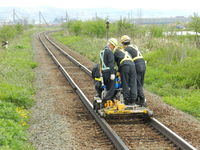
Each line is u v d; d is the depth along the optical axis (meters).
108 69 8.82
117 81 9.16
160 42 25.02
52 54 27.48
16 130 8.02
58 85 14.59
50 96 12.37
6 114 9.37
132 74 8.81
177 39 26.17
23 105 10.89
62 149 7.05
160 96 12.76
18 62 21.72
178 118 9.41
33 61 23.62
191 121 9.16
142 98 9.46
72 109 10.45
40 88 14.09
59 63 21.03
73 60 22.92
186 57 18.52
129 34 32.97
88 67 20.55
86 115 9.79
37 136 7.97
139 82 9.36
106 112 8.68
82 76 16.75
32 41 49.53
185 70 15.55
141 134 7.95
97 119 9.11
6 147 6.81
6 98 11.13
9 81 14.70
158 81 14.90
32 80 16.17
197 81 13.89
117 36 35.50
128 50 9.30
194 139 7.60
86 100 10.87
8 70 17.66
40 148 7.16
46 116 9.72
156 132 8.12
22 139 7.67
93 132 8.19
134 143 7.32
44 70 19.30
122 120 9.14
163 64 18.20
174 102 11.34
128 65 8.72
